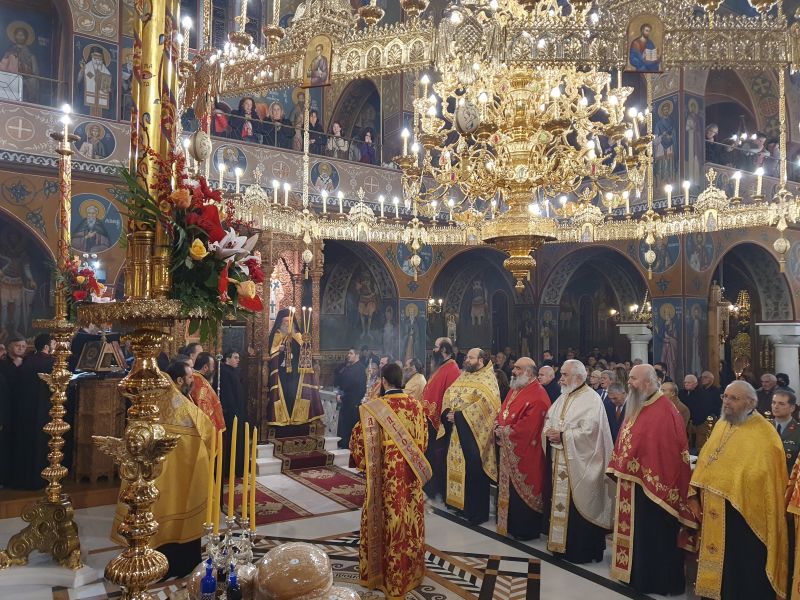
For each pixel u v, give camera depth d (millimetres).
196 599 1878
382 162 16047
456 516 6613
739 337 18578
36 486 6801
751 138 15094
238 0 13805
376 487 4512
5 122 9953
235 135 13547
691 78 13570
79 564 4789
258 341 9477
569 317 20641
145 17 1819
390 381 4723
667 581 4574
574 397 5496
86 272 4801
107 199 10906
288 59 3775
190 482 4816
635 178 5527
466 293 19266
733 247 14953
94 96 11047
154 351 1886
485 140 4402
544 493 5859
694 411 9773
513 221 4980
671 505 4484
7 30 12336
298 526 6148
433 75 13516
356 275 16969
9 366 7188
